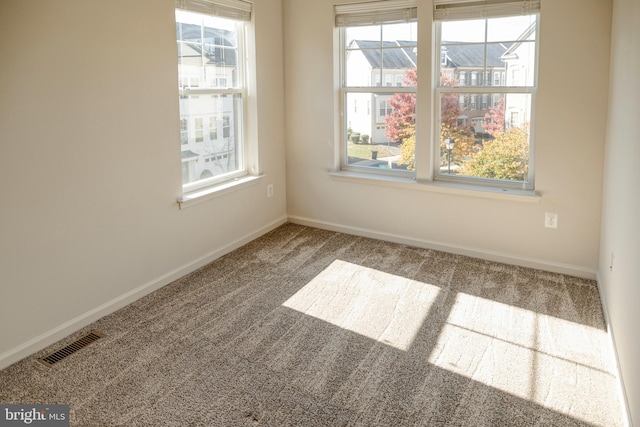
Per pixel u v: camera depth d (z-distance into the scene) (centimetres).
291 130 488
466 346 285
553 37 352
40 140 269
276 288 362
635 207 215
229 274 386
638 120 216
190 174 394
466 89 400
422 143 421
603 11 334
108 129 307
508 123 390
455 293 352
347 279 376
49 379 254
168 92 349
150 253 350
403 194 440
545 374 258
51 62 270
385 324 311
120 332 301
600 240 361
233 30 420
